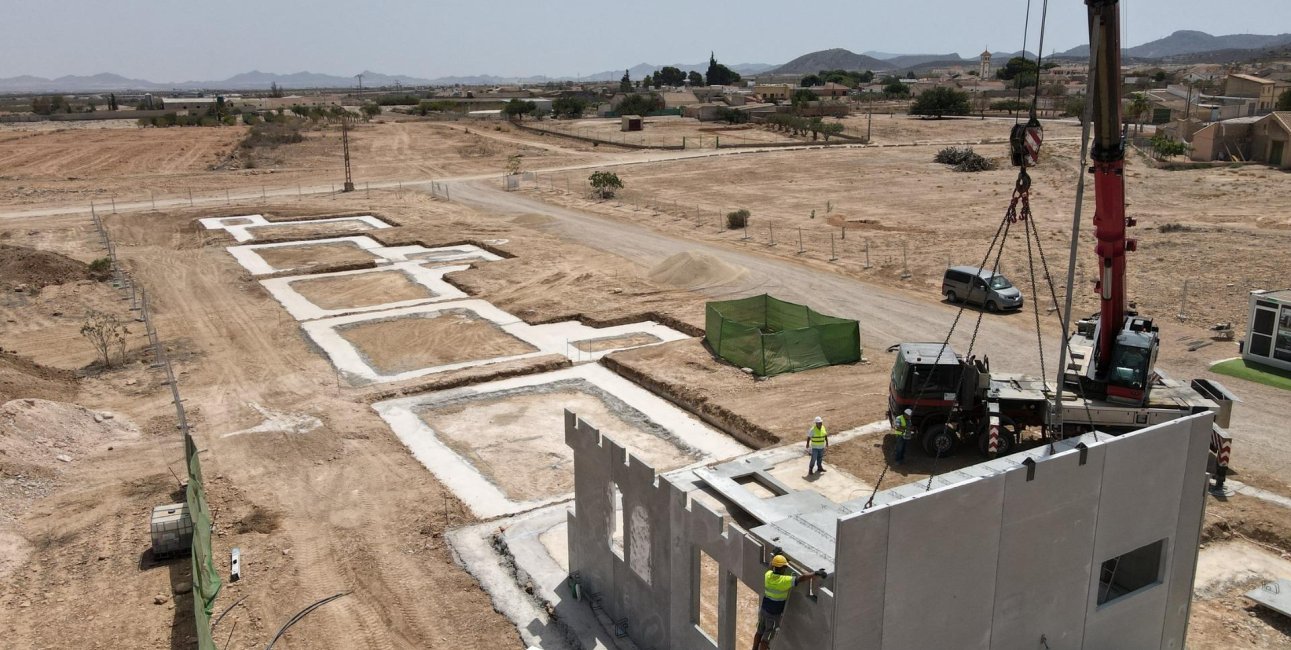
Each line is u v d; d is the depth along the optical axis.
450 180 75.38
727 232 49.91
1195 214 48.69
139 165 82.00
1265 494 17.70
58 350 29.89
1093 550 11.61
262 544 16.86
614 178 64.31
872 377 25.72
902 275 38.38
